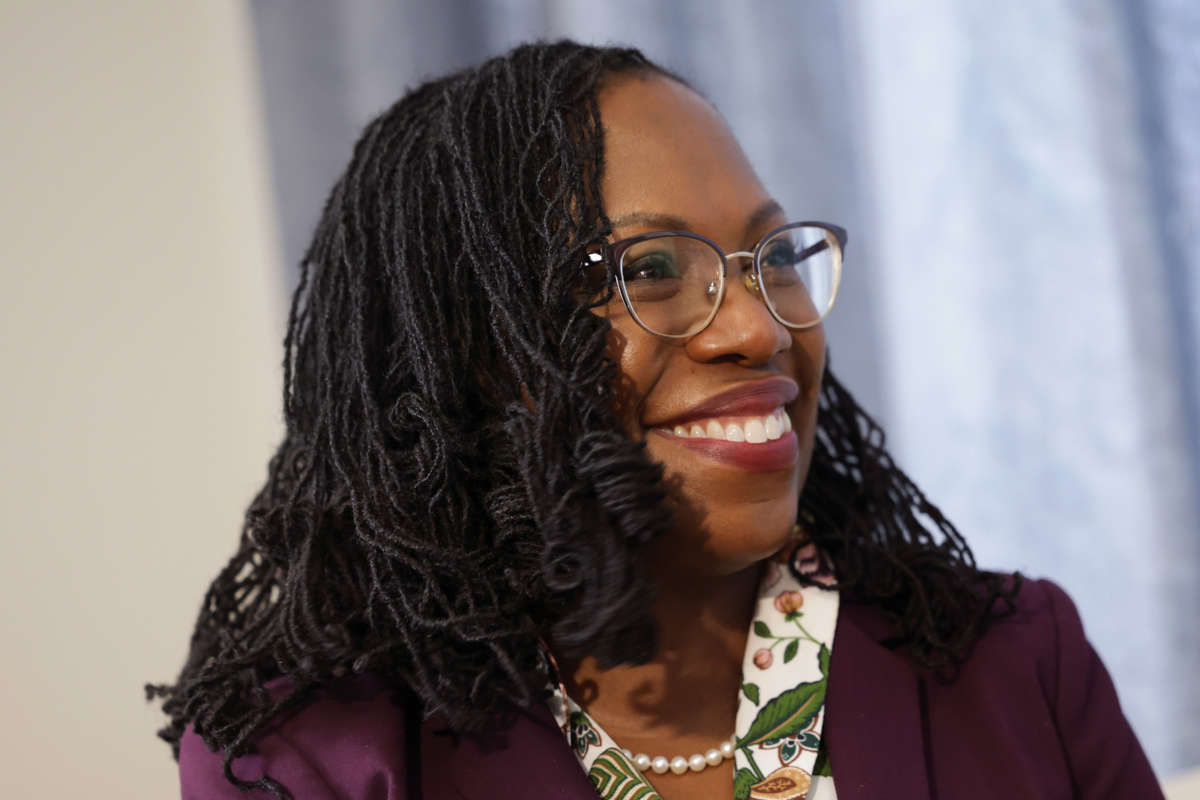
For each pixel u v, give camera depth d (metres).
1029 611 0.85
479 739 0.70
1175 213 1.48
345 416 0.73
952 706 0.78
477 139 0.72
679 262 0.69
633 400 0.69
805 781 0.72
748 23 1.36
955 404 1.47
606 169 0.70
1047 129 1.44
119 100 1.17
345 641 0.68
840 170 1.40
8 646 1.12
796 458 0.73
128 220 1.17
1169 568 1.44
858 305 1.41
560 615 0.72
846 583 0.80
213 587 0.83
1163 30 1.48
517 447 0.66
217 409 1.20
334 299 0.76
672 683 0.75
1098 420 1.45
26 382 1.14
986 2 1.46
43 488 1.14
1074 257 1.44
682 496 0.70
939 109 1.46
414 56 1.24
